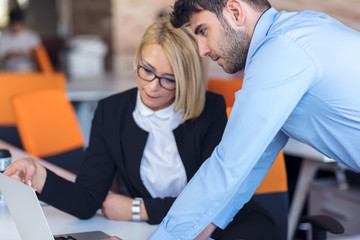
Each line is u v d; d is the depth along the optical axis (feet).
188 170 5.67
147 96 5.47
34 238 4.22
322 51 4.14
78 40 22.48
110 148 5.73
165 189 5.74
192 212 4.11
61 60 21.40
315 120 4.49
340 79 4.17
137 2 22.38
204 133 5.67
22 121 8.84
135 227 5.27
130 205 5.45
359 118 4.31
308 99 4.35
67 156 9.74
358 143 4.47
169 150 5.68
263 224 5.49
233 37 4.35
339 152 4.73
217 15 4.31
